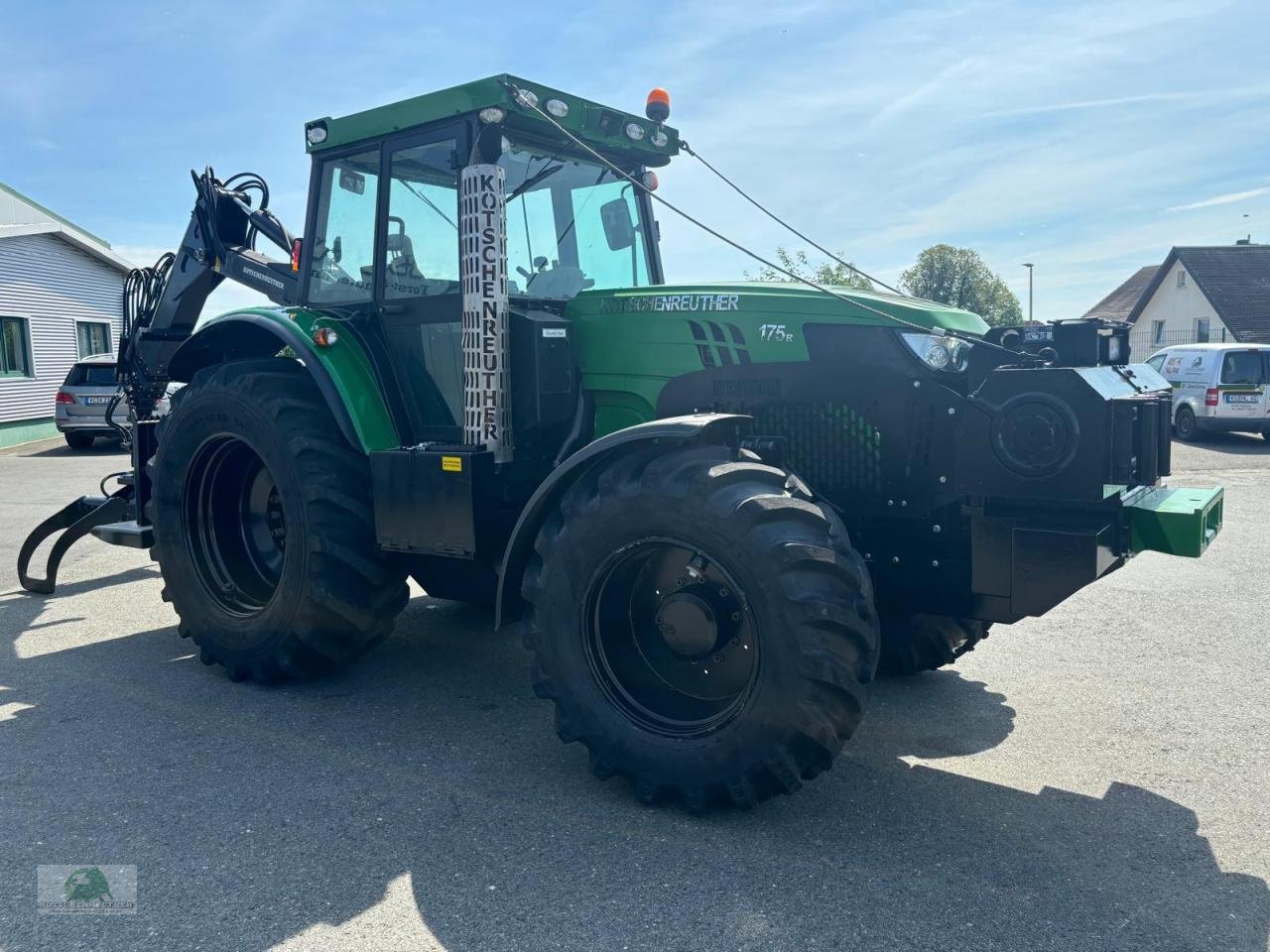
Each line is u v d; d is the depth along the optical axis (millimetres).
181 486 4656
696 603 3164
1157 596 6129
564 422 4066
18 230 18109
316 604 4148
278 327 4395
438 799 3277
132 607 5965
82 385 16328
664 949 2432
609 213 4617
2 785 3375
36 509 10055
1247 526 8586
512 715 4098
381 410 4289
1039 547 3062
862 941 2463
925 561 3537
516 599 3613
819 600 2859
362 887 2725
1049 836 3029
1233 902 2648
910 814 3174
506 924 2543
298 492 4172
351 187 4531
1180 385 17062
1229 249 35375
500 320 3795
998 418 3078
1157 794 3330
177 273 5801
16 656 4934
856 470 3572
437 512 3863
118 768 3531
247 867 2828
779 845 2965
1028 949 2430
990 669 4691
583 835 3027
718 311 3781
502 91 3738
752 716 2965
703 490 2998
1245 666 4719
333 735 3865
